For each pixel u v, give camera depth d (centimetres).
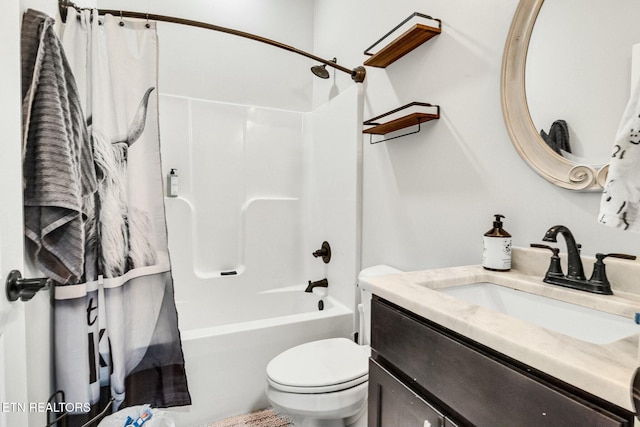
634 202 42
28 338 94
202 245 236
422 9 148
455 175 131
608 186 45
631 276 78
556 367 48
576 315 79
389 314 85
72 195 99
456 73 130
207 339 155
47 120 94
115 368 127
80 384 112
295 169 266
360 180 196
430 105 137
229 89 247
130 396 137
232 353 161
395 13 167
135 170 138
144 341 141
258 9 255
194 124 233
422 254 149
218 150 241
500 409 57
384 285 88
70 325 111
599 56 87
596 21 87
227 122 243
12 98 66
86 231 120
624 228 43
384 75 174
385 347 86
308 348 147
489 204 117
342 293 212
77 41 126
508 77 108
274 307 250
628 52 81
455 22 130
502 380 56
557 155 95
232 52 248
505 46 108
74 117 108
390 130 163
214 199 240
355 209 197
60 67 100
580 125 90
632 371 44
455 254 132
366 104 191
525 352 52
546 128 98
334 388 121
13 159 66
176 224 226
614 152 44
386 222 174
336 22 232
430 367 71
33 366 97
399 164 163
